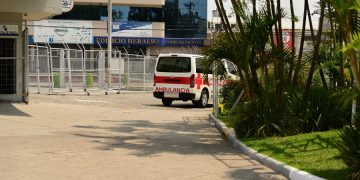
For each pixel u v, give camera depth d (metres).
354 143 7.54
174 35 59.41
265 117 12.04
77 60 30.33
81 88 30.31
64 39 56.59
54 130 13.40
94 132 13.48
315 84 14.37
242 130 12.17
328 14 11.23
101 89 30.41
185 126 15.73
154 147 11.42
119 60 31.62
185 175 8.50
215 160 9.95
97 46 57.56
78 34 56.88
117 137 12.80
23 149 10.41
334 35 12.78
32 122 14.62
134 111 20.19
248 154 10.46
